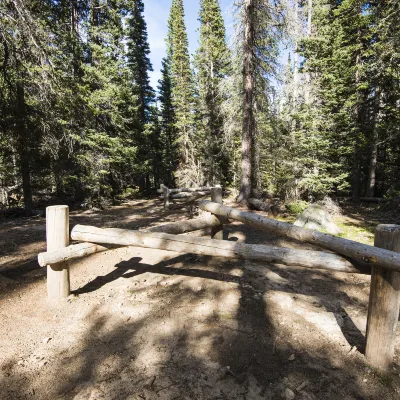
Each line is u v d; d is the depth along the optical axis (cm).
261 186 1664
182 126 2183
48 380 222
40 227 797
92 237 338
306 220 799
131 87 1490
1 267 469
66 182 1209
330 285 404
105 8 1132
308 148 981
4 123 830
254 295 362
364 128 1306
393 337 229
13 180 1248
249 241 629
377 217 1012
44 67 715
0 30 604
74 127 1093
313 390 213
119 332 282
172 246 327
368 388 215
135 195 1798
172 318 307
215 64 1998
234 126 1308
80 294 361
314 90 1009
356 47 1178
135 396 206
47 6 859
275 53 1153
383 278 224
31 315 312
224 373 228
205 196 1052
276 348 259
